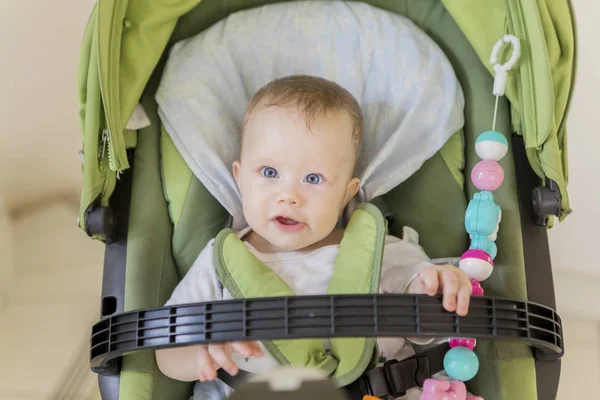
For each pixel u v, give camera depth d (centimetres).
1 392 136
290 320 80
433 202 119
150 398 103
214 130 118
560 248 150
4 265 151
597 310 144
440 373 105
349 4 126
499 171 108
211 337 81
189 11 125
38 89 150
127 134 116
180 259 116
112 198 115
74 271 154
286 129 106
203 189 117
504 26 115
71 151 159
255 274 104
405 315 81
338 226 119
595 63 158
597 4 158
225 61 122
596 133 157
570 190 155
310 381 91
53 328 145
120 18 108
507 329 86
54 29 150
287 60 123
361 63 123
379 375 101
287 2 127
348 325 80
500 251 109
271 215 105
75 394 137
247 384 91
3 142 148
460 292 85
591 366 138
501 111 119
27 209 160
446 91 120
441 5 125
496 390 103
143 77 115
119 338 88
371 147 121
